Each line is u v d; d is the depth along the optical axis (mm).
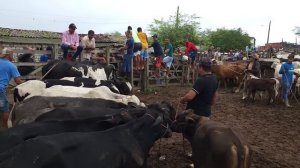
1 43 13234
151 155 8234
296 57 26594
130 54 16234
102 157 4723
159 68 18750
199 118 6371
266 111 14141
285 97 15625
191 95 7184
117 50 16719
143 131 5668
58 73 10836
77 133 4863
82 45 14000
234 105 15180
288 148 9328
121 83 10562
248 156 5117
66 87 7910
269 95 15555
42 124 5297
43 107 6680
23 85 7930
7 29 28516
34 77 12695
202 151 5430
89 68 11352
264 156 8555
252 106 15133
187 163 7816
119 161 4910
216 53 30609
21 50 12438
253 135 10414
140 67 17250
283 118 12969
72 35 13609
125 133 5293
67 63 11039
